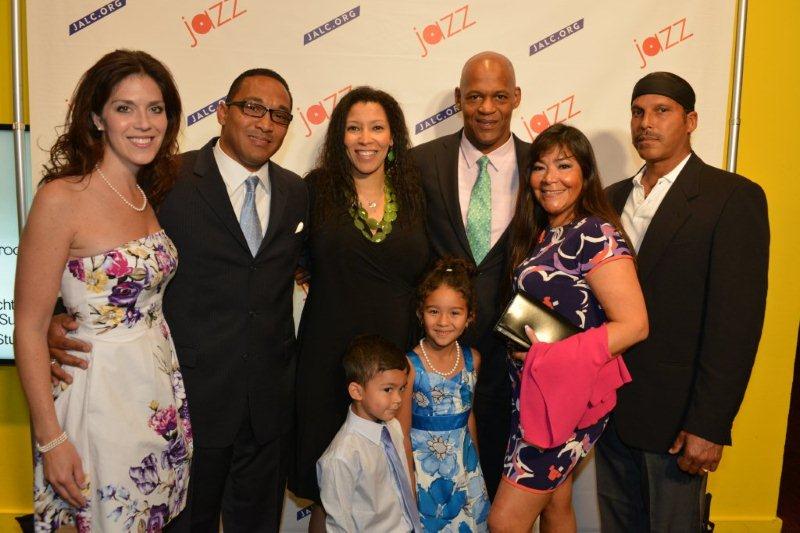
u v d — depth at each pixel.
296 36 2.61
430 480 2.11
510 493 1.89
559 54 2.66
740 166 2.75
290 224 2.04
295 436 2.24
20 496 2.84
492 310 2.23
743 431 2.90
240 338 1.97
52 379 1.66
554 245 1.87
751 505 2.95
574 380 1.71
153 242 1.70
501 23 2.64
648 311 2.00
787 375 2.86
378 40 2.63
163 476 1.74
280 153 2.67
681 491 2.03
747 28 2.68
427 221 2.31
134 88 1.60
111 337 1.62
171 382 1.79
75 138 1.62
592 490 2.88
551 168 1.87
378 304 2.13
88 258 1.58
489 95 2.22
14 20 2.49
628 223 2.14
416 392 2.12
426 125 2.69
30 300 1.55
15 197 2.58
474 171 2.35
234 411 1.98
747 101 2.72
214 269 1.93
